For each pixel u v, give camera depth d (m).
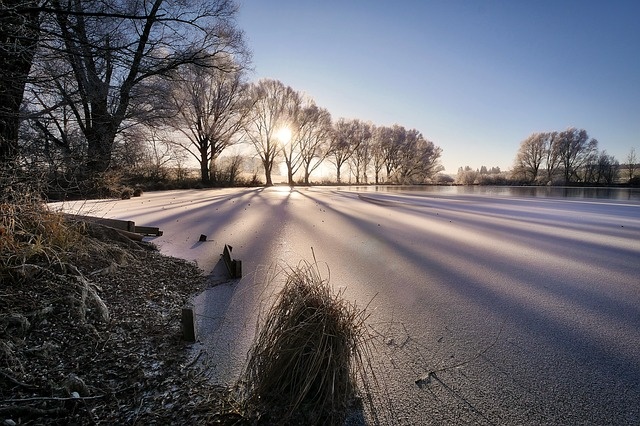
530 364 2.85
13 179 3.90
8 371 2.24
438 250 6.79
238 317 3.65
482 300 4.23
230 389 2.39
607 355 2.99
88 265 3.99
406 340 3.24
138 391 2.33
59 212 4.29
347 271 5.36
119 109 9.88
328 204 16.41
